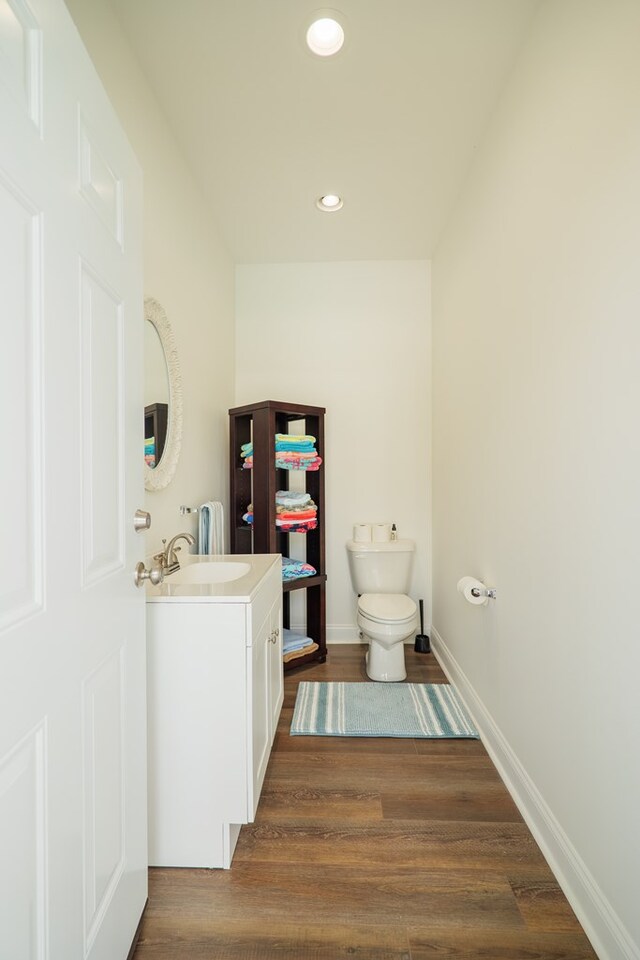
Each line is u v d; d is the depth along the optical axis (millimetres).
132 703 1035
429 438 3059
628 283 969
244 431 2748
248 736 1262
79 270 799
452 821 1440
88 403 837
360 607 2547
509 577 1640
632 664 961
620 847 994
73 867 757
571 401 1206
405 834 1386
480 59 1556
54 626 708
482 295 1946
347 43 1485
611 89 1025
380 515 3088
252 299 3092
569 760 1213
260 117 1812
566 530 1234
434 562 2967
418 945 1059
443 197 2367
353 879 1229
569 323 1217
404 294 3064
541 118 1370
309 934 1084
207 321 2414
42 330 683
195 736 1271
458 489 2350
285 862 1286
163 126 1786
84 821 804
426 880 1226
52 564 705
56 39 723
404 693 2299
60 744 722
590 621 1119
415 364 3064
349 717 2057
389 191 2312
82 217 812
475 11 1384
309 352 3096
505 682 1667
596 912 1063
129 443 1037
